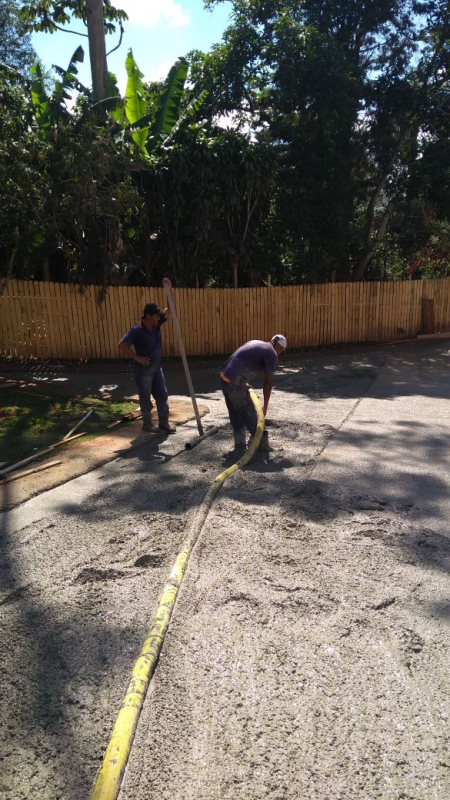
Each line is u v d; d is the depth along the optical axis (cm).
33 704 245
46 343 1245
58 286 1231
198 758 217
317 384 1048
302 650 278
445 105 1611
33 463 544
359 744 223
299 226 1520
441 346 1583
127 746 214
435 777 209
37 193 972
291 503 453
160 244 1378
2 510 439
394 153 1656
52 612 310
